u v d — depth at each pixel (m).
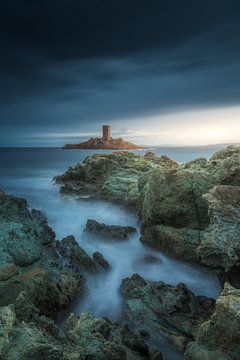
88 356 7.53
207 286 14.38
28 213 16.52
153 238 17.28
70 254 14.87
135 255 17.22
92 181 32.41
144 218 18.36
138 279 13.13
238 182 16.48
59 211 25.81
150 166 31.00
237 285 12.00
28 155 117.25
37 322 8.72
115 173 31.00
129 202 24.17
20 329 7.56
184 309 11.10
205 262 12.34
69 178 35.88
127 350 8.92
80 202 27.28
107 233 18.81
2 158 91.56
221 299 8.62
